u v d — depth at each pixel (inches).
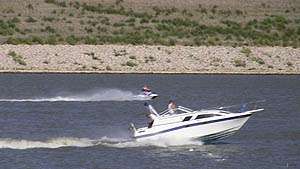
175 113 5679.1
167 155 5310.0
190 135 5521.7
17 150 5413.4
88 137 6003.9
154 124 5541.3
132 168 4997.5
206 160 5211.6
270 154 5457.7
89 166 5034.5
